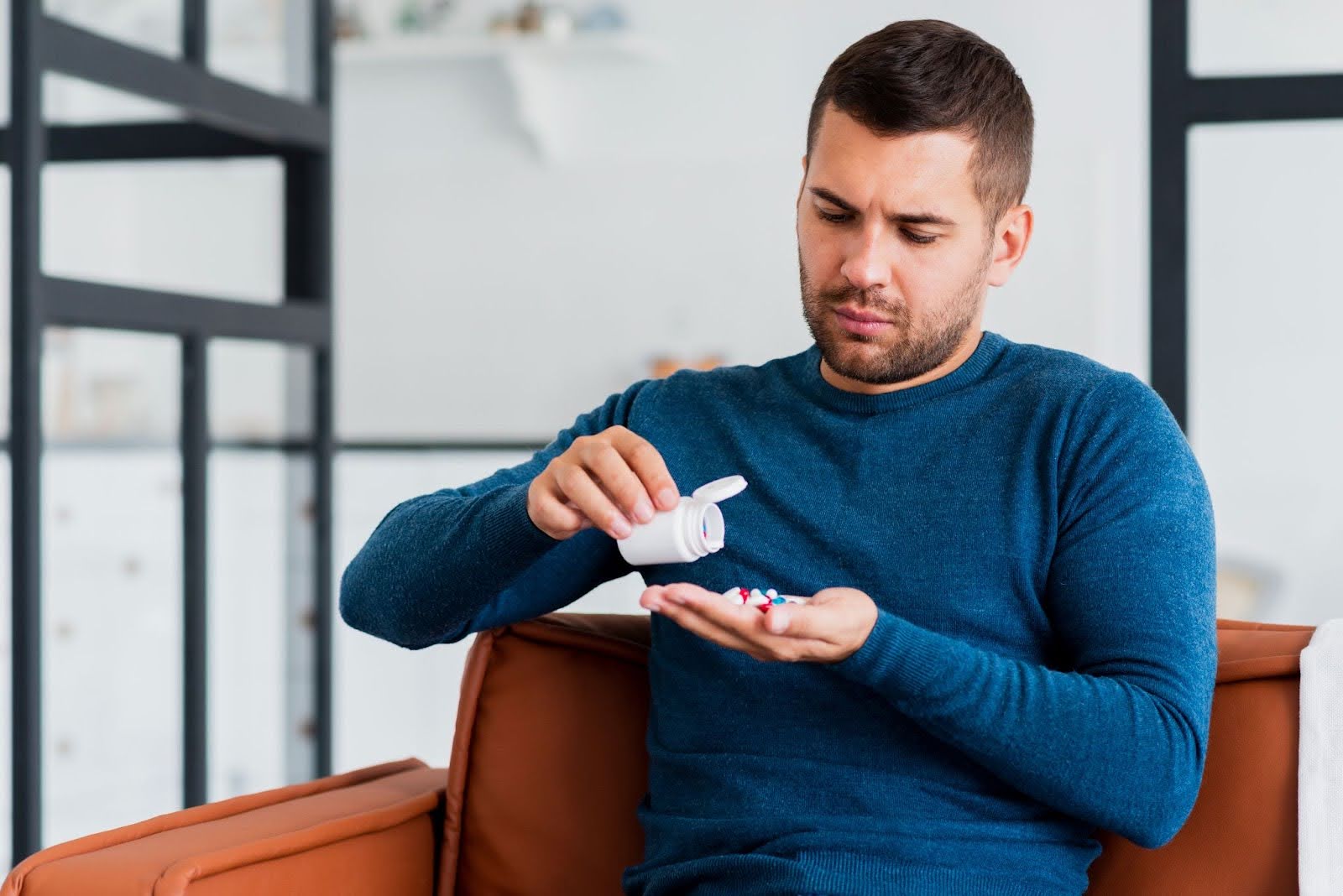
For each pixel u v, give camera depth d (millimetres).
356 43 4125
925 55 1188
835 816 1179
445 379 4223
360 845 1283
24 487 2084
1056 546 1195
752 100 4031
